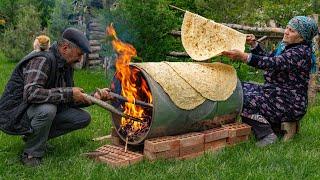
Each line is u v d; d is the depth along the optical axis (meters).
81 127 4.79
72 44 4.47
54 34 13.85
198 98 4.77
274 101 5.48
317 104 8.28
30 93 4.29
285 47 5.48
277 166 4.61
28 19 15.02
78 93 4.38
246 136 5.42
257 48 5.69
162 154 4.61
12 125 4.45
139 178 4.17
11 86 4.46
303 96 5.52
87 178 4.13
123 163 4.46
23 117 4.45
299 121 5.79
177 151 4.71
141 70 4.55
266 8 10.59
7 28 16.69
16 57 14.80
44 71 4.38
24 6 17.08
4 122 4.46
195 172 4.36
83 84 10.27
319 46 8.23
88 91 9.53
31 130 4.44
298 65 5.32
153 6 9.16
